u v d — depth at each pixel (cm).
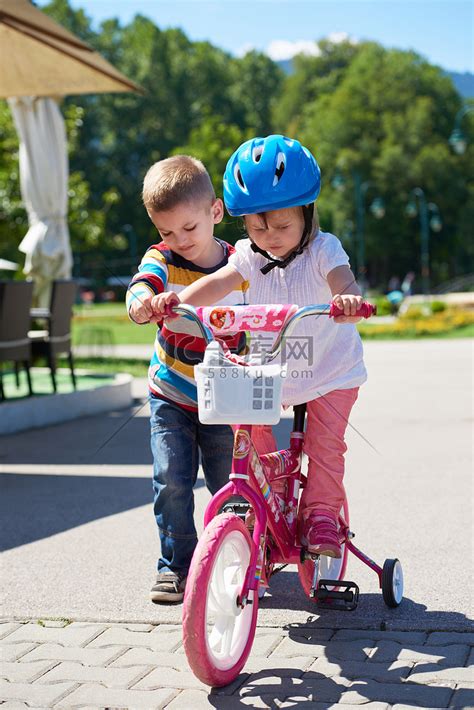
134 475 983
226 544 460
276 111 13488
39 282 1902
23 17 1146
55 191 1875
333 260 517
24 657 502
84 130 11819
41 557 691
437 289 11225
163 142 12138
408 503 828
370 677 461
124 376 1655
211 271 582
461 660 476
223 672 449
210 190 566
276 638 515
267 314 459
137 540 730
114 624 550
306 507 529
